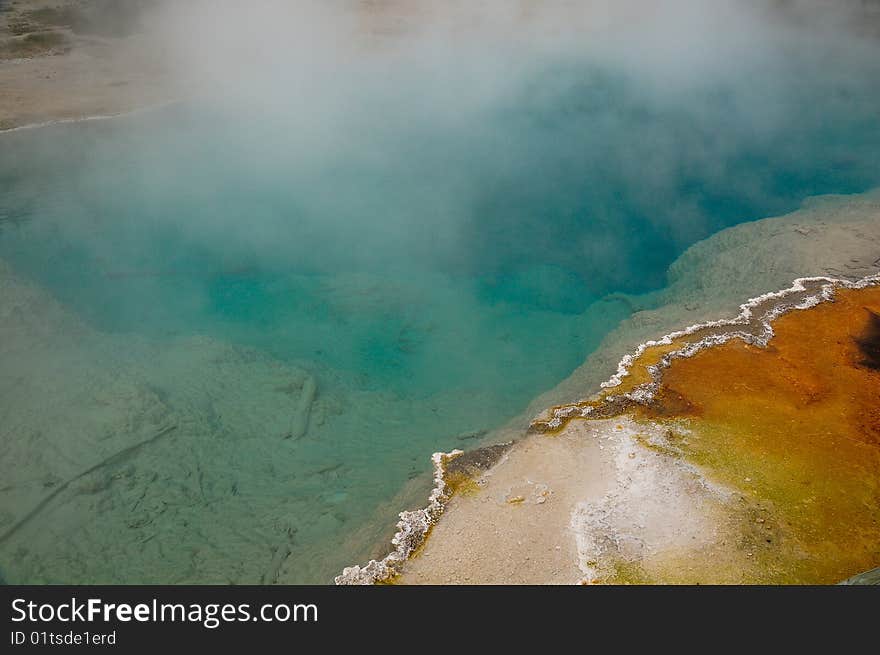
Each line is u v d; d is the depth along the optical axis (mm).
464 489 13438
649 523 12305
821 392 15680
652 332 18422
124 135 33000
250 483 15328
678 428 14633
